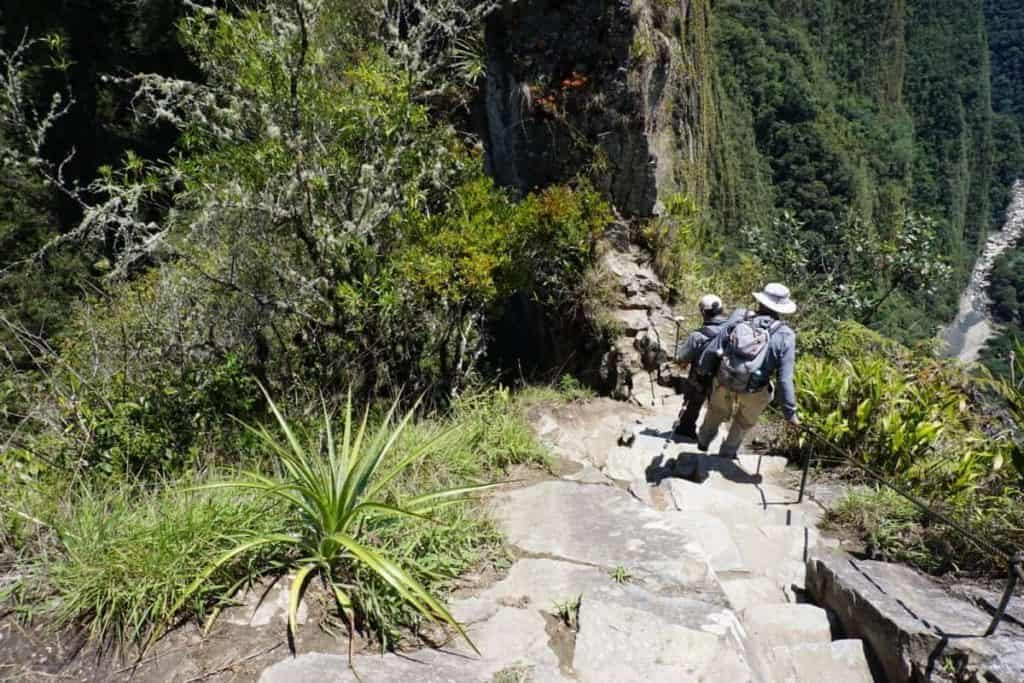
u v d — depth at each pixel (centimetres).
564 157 948
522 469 480
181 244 540
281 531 312
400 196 602
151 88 575
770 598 371
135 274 626
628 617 283
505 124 1001
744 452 580
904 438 511
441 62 682
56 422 441
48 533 304
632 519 382
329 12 663
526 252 791
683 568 336
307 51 524
